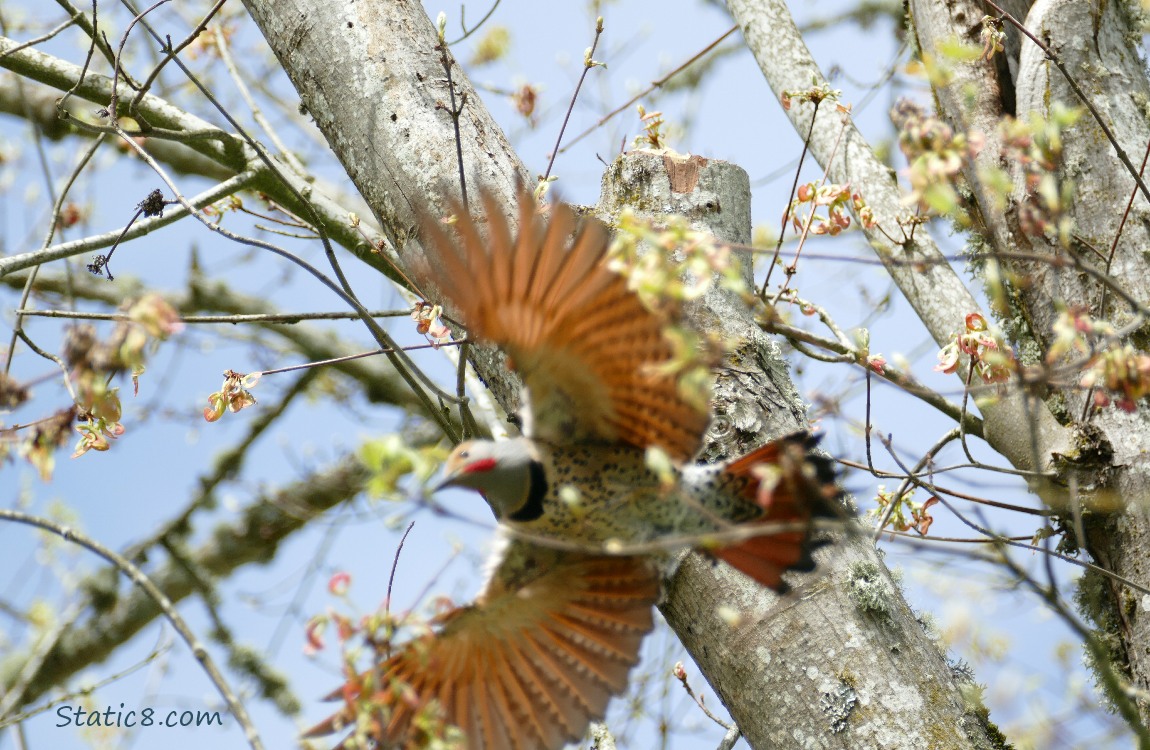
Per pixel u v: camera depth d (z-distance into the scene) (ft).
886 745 22.50
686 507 22.16
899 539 18.26
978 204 30.22
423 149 27.61
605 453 22.11
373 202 28.48
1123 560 27.20
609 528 22.50
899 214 32.27
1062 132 29.01
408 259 27.35
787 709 23.24
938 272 31.48
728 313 26.21
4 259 28.55
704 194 27.61
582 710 23.82
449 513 17.57
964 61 30.83
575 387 21.26
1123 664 27.30
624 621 24.04
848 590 23.85
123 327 21.66
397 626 18.80
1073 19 29.86
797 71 35.63
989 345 26.13
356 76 28.73
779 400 25.41
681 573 24.82
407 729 21.02
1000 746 23.72
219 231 25.99
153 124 36.04
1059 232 20.92
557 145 28.76
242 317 27.86
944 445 30.19
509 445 22.09
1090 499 27.04
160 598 20.22
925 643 24.06
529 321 20.18
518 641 24.40
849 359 28.91
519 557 23.66
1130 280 27.61
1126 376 20.33
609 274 18.99
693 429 21.22
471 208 26.73
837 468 23.12
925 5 32.14
